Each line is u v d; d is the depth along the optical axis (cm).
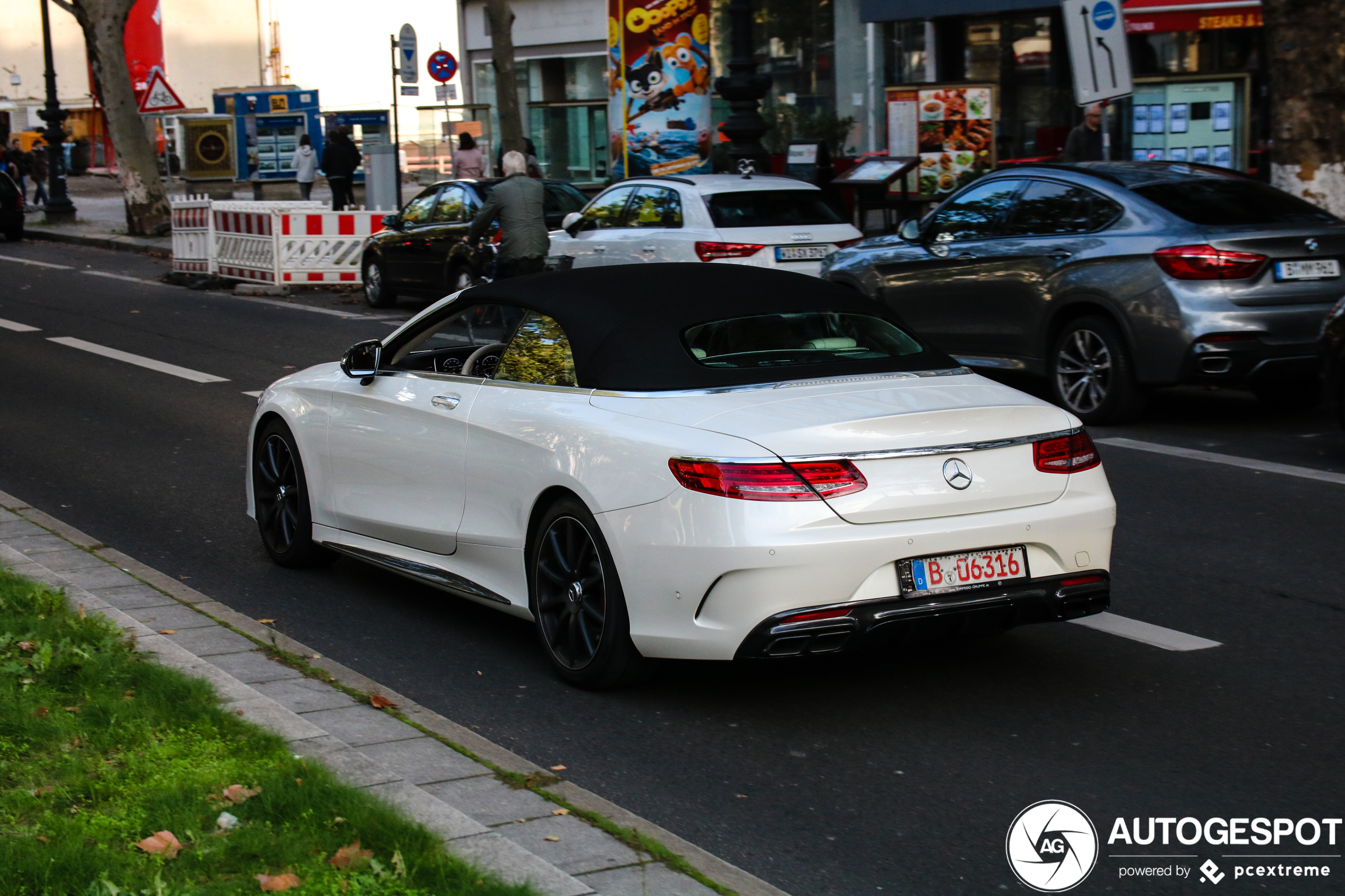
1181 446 983
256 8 7606
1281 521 785
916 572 480
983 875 396
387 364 661
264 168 4319
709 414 497
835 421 482
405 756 457
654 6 2548
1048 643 594
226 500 880
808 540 466
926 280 1173
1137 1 2048
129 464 983
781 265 1411
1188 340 978
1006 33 2325
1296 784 453
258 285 2148
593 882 368
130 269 2508
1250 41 2042
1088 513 509
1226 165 2098
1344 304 916
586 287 582
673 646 491
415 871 355
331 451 677
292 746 446
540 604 551
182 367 1416
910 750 484
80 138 6078
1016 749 483
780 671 564
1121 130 2156
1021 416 510
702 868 386
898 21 2444
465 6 3756
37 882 347
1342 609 635
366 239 2161
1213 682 545
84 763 426
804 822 430
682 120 2588
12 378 1359
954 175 2092
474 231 1498
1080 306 1060
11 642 530
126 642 543
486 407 580
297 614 652
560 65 3572
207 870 358
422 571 622
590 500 511
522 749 490
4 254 2848
